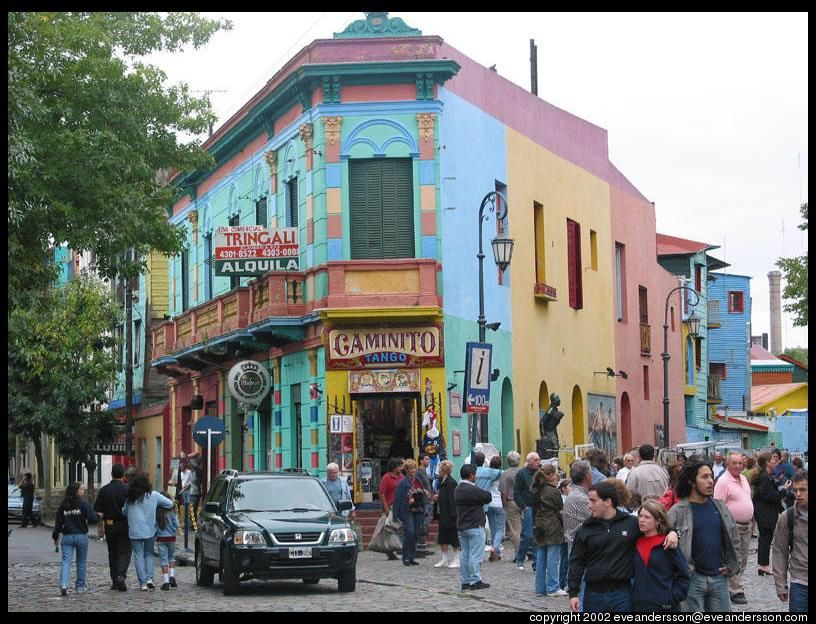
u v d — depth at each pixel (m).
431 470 33.19
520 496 25.73
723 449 45.72
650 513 11.99
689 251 70.00
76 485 23.34
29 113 22.69
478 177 37.00
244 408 40.22
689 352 67.56
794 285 45.12
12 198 23.31
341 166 34.34
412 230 34.31
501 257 30.23
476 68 37.50
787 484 26.70
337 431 33.09
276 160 38.19
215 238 35.88
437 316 33.81
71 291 50.78
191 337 42.25
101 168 25.56
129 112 26.75
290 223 37.38
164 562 23.78
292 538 21.67
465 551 22.23
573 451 39.66
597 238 47.84
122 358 57.81
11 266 23.58
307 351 35.28
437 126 34.47
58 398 50.34
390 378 33.84
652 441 53.94
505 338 38.34
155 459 51.81
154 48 28.25
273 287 35.22
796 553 13.58
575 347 44.69
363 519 33.72
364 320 33.78
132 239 25.70
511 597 20.95
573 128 46.00
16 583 25.98
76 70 25.83
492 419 37.12
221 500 23.41
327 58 34.44
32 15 25.34
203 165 28.72
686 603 12.84
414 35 34.41
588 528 12.22
